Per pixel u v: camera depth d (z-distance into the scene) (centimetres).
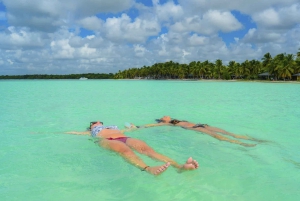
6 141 668
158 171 440
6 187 400
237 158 527
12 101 1634
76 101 1647
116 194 378
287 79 7319
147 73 13275
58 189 394
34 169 472
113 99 1798
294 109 1266
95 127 715
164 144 637
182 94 2333
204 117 1048
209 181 416
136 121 962
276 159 518
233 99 1828
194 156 543
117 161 513
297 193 374
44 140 676
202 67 10275
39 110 1222
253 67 8319
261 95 2214
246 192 377
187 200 357
